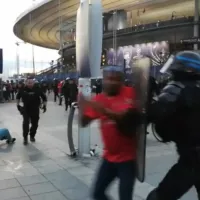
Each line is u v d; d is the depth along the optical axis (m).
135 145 2.90
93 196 3.19
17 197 4.52
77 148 7.15
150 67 2.67
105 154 3.12
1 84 30.11
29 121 8.65
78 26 6.36
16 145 8.09
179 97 2.51
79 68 6.42
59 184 5.03
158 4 49.19
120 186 3.01
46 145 8.03
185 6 50.31
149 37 42.28
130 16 57.41
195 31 33.91
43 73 74.94
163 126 2.61
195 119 2.54
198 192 2.80
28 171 5.76
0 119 14.16
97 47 6.29
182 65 2.61
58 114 16.05
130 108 2.81
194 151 2.56
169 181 2.67
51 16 66.19
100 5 6.25
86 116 3.11
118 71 3.05
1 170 5.85
